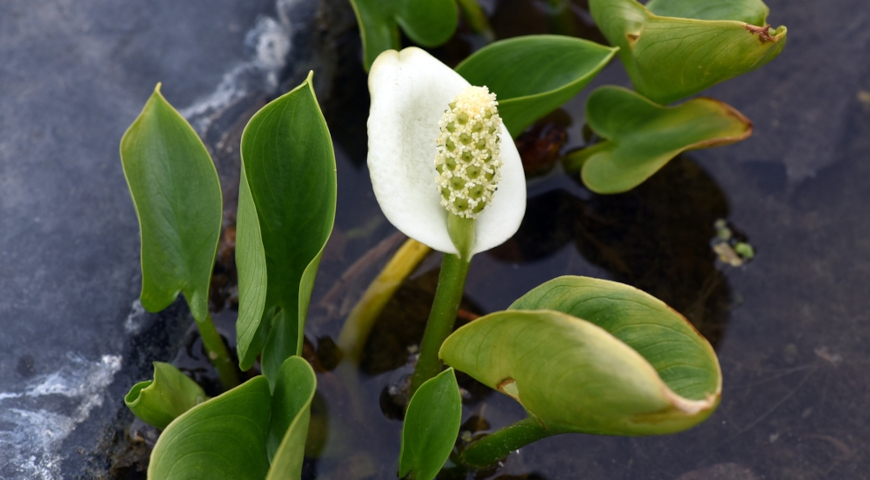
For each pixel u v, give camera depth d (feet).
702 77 2.00
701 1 2.04
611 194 2.19
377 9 2.13
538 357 1.75
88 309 2.04
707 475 2.01
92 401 1.99
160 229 1.89
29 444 1.96
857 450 2.02
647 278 2.13
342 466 1.98
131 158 1.85
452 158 1.81
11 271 2.05
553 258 2.14
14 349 2.01
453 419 1.83
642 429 1.75
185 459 1.79
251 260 1.83
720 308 2.11
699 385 1.78
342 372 2.04
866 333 2.10
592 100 2.12
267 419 1.85
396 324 2.08
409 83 1.85
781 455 2.02
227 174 2.13
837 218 2.17
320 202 1.88
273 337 1.94
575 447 2.02
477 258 2.14
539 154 2.17
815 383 2.06
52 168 2.12
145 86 2.19
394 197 1.83
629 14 2.01
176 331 2.04
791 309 2.11
